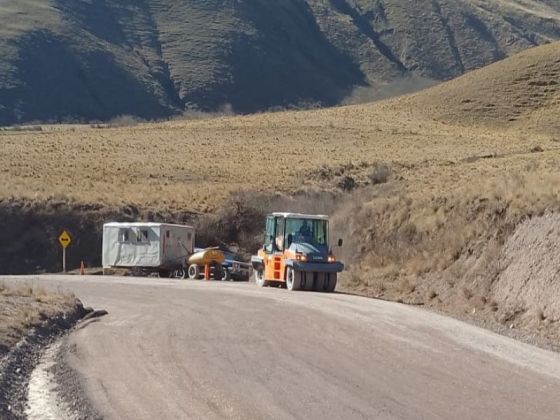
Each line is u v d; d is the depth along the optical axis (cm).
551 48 11988
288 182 6438
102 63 17950
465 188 3256
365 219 3741
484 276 2392
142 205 5538
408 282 2789
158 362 1381
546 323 1923
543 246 2217
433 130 9281
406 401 1113
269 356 1439
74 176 6475
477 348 1559
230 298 2448
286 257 2950
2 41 16675
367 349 1516
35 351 1488
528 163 5569
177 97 18738
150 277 4225
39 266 5034
